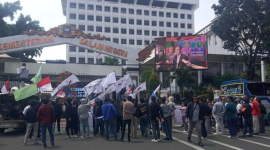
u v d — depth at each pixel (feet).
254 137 41.24
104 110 38.73
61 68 91.50
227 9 90.79
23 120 46.88
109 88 49.49
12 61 96.78
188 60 116.26
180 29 270.05
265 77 112.37
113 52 83.51
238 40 92.94
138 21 261.65
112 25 254.27
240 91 65.00
